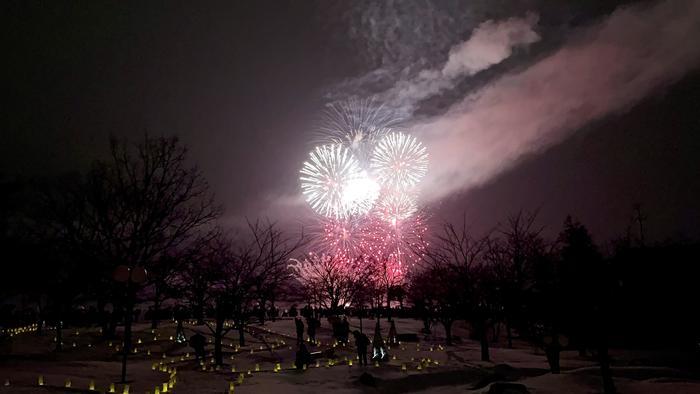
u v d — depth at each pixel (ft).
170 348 96.22
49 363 71.15
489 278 101.50
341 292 159.33
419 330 144.77
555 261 69.62
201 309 87.86
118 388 55.06
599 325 53.42
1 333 91.25
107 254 82.23
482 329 91.15
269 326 137.39
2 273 80.69
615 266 64.23
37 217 83.87
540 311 79.51
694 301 84.07
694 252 87.86
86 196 83.66
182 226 87.86
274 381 64.95
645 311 85.46
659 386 52.47
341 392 59.26
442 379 69.26
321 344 108.37
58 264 86.17
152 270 82.79
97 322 124.77
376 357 84.84
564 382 57.36
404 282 162.50
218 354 80.07
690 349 86.07
